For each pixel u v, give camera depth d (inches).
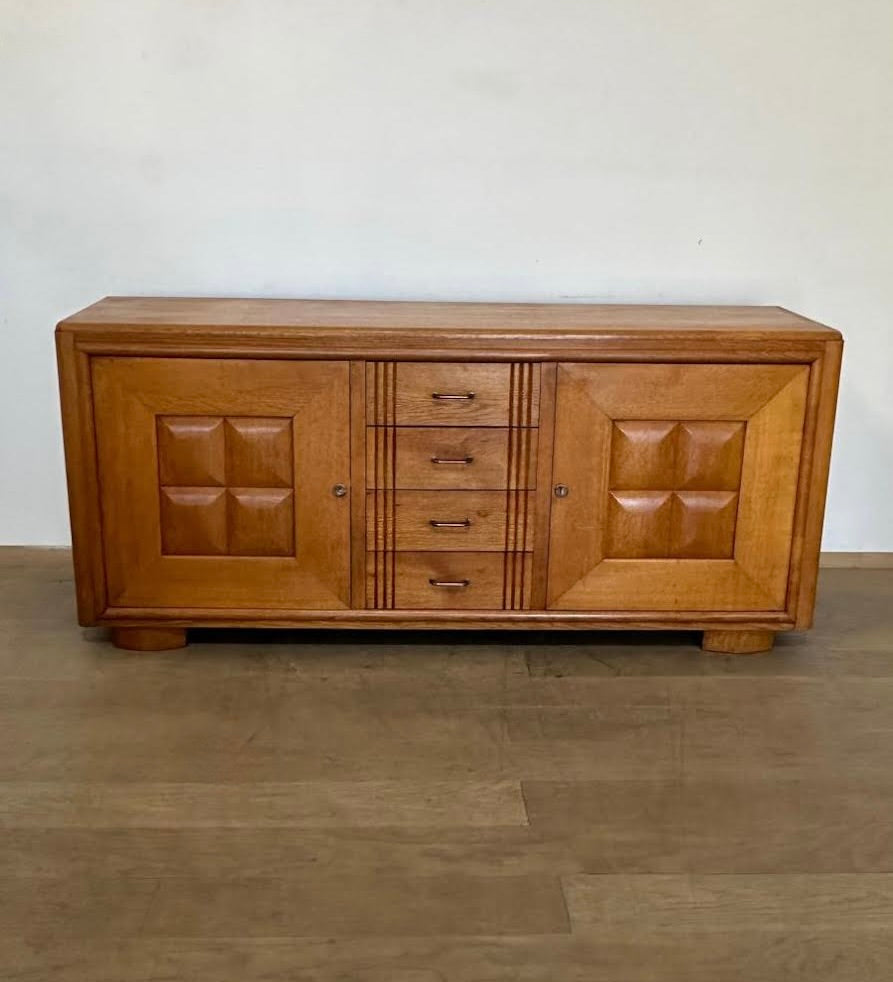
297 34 97.7
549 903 61.9
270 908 61.0
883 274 105.2
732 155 101.8
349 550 88.7
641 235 103.7
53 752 75.9
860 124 101.3
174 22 97.1
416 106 99.7
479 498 88.0
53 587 104.3
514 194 102.2
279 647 92.9
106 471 86.7
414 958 57.5
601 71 99.3
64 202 101.2
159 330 83.8
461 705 83.7
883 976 56.9
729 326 88.0
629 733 80.0
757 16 98.6
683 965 57.4
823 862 65.9
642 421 86.6
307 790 72.1
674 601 90.4
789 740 79.5
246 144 100.2
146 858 65.0
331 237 102.8
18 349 104.7
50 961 56.8
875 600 104.7
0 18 96.6
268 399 85.4
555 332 84.7
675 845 67.2
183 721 80.4
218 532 88.0
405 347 84.4
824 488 88.3
